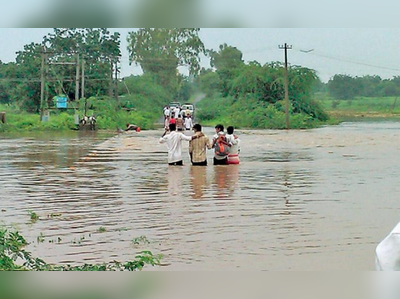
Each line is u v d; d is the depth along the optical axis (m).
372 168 26.20
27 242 12.65
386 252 5.55
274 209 16.16
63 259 11.33
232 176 23.25
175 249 11.99
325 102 151.38
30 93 86.31
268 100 91.19
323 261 11.02
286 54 79.12
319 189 19.81
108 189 19.91
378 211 15.83
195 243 12.47
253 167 26.41
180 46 122.00
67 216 15.35
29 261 10.31
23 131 63.72
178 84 127.69
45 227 14.07
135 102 99.88
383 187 20.30
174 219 14.88
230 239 12.80
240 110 88.06
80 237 13.06
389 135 55.28
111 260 11.25
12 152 35.31
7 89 94.88
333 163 28.42
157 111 105.94
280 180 22.08
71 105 75.31
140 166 26.98
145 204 17.00
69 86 86.50
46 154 33.88
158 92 113.50
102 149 37.41
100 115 73.25
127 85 110.38
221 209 16.17
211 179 22.33
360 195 18.55
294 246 12.15
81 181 21.94
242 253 11.66
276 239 12.75
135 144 42.19
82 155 33.03
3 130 62.78
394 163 28.39
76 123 66.81
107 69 90.44
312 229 13.67
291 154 33.69
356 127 77.06
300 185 20.78
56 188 20.22
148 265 10.84
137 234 13.33
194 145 26.92
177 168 26.00
